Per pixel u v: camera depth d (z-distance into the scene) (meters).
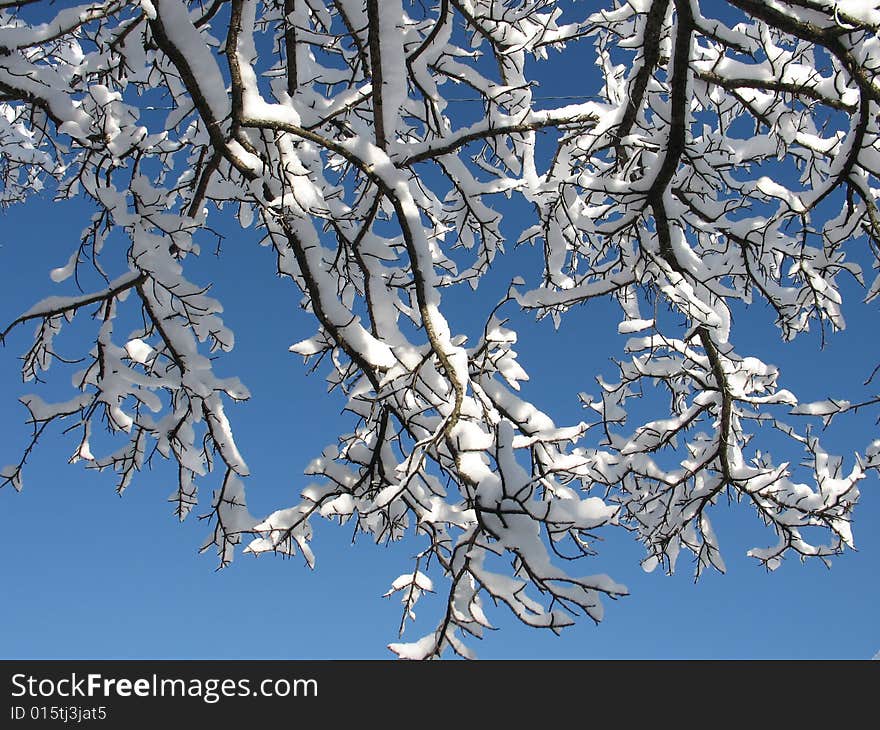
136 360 4.09
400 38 3.52
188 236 3.75
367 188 4.73
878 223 3.79
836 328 4.72
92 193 3.91
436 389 3.50
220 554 4.20
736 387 4.80
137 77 4.70
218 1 4.26
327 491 3.96
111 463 4.43
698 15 3.29
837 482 5.11
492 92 4.49
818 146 4.32
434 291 3.34
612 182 3.89
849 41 3.29
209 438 4.31
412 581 3.64
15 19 4.73
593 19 4.68
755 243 4.19
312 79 4.75
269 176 3.51
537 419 3.77
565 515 2.81
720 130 4.61
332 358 4.24
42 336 4.42
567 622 2.69
